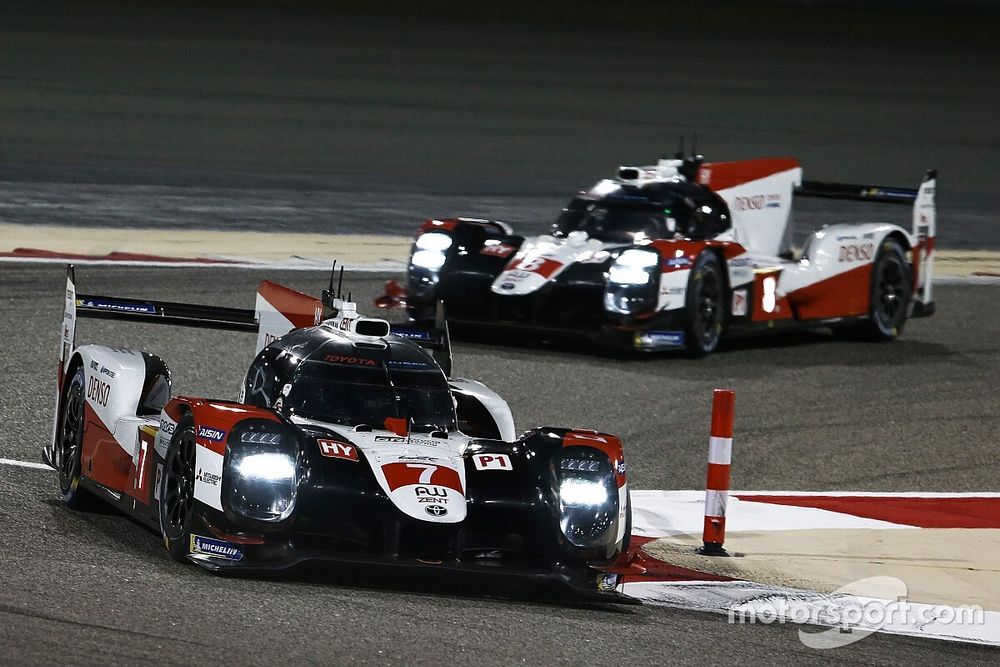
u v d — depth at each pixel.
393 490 25.33
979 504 36.31
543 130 119.12
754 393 46.41
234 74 143.00
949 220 88.69
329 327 29.92
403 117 122.31
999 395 48.28
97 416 29.17
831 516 34.50
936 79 181.88
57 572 24.27
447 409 28.77
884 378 49.94
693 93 152.12
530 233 74.69
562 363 48.44
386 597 24.78
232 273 59.22
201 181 85.38
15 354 43.34
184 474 25.34
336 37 187.62
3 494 29.88
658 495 35.25
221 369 43.88
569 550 25.91
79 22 183.62
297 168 93.75
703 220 52.56
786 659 24.09
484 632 23.33
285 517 24.56
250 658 20.69
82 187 79.50
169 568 25.09
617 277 48.53
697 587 28.41
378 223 75.50
